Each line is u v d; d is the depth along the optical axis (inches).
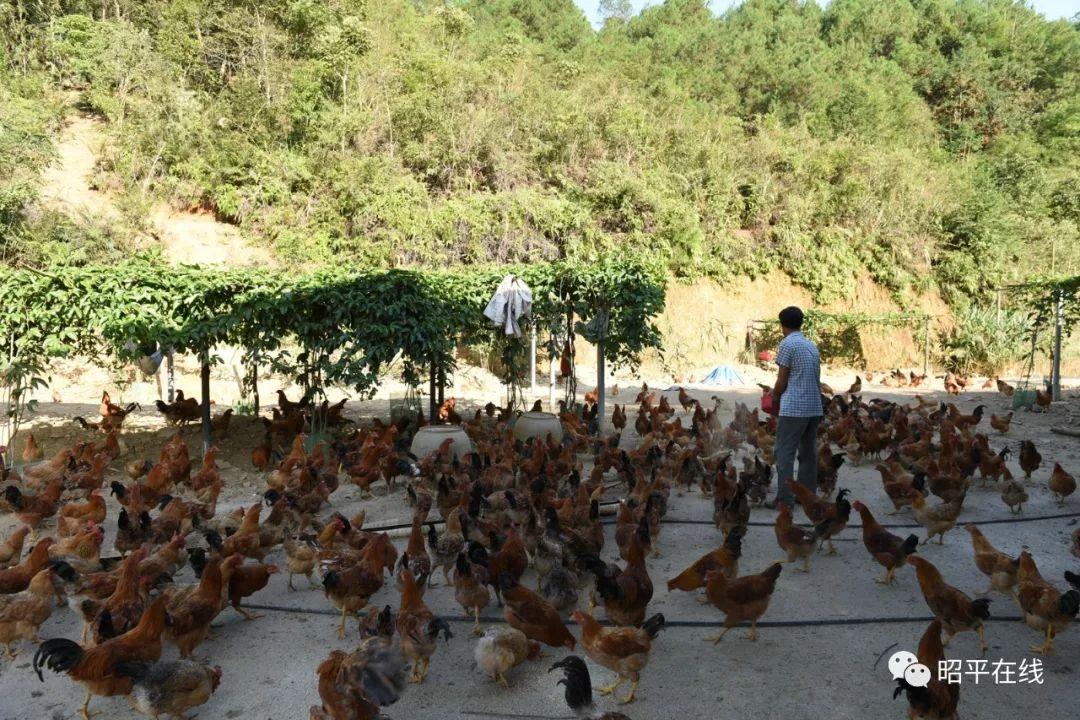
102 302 452.4
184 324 472.1
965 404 858.8
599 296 605.6
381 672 182.4
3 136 1000.9
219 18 1369.3
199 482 406.3
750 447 577.3
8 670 232.8
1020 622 259.4
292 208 1175.6
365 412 734.5
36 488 393.7
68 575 241.0
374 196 1171.9
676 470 428.5
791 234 1411.2
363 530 342.6
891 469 400.5
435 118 1305.4
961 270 1460.4
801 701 208.5
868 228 1480.1
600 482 407.2
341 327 508.4
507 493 333.1
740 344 1314.0
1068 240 1617.9
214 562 237.3
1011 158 1889.8
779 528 307.7
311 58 1379.2
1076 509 395.5
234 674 227.5
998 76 2273.6
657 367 1184.8
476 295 598.5
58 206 1069.8
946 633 248.7
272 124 1254.3
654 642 245.0
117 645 195.9
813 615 264.7
